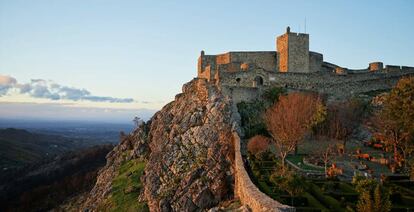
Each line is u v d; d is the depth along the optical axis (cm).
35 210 13712
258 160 6088
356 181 4559
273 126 6719
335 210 3906
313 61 10444
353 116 7369
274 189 4562
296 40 9956
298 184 4319
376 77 9569
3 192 16312
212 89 8331
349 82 9031
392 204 4100
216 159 6900
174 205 6762
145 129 10606
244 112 8069
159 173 7588
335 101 8544
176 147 7756
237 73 8862
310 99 7638
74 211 11956
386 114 6175
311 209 3900
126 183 8656
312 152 6650
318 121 7025
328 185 4731
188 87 9550
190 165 7194
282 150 6450
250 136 7475
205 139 7412
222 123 7431
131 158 10231
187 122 8062
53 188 15350
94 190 10512
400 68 10419
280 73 9044
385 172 5491
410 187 4791
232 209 4316
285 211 2850
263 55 10444
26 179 17712
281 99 7569
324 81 9156
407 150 5659
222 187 6506
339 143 6981
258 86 8694
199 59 10844
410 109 5584
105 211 7888
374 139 7031
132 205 7588
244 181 4341
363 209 3609
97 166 17875
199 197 6538
